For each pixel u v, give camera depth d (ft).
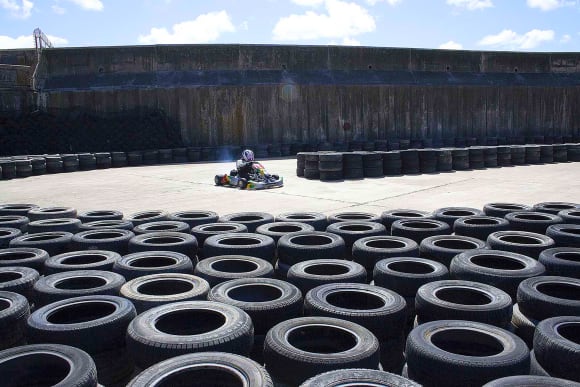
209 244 17.15
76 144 67.97
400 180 43.01
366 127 80.84
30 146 66.13
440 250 16.22
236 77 76.23
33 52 77.05
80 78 74.49
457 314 11.21
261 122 76.54
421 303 11.83
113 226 20.56
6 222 22.33
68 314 11.51
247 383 7.66
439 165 49.75
